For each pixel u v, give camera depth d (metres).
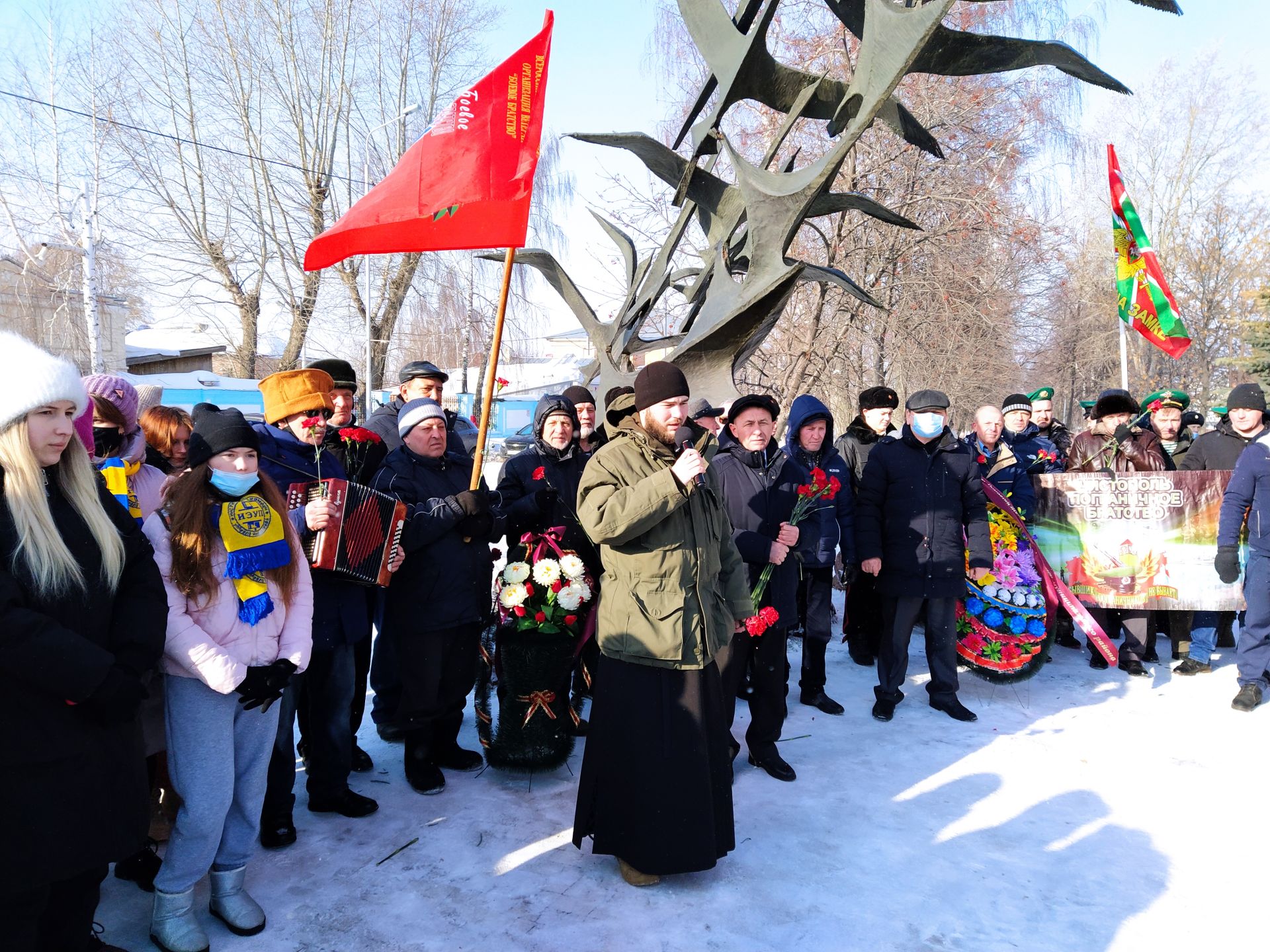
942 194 10.74
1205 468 6.01
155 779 2.96
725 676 3.85
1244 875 3.05
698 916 2.81
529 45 3.58
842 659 6.03
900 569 4.67
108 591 2.23
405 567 3.60
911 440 4.77
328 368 4.38
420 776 3.75
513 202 3.55
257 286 25.28
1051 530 5.65
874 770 4.01
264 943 2.65
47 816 2.05
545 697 3.79
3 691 2.01
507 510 4.05
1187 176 27.53
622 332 5.56
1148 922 2.78
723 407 4.53
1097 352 27.75
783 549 3.86
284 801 3.24
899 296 11.67
